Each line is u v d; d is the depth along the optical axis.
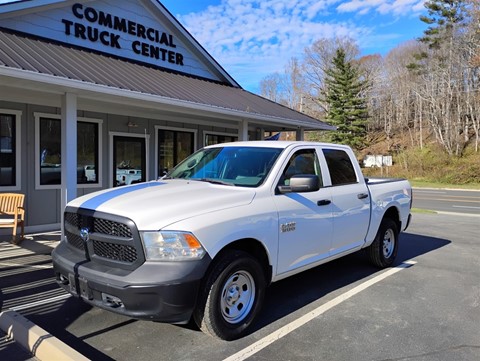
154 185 4.39
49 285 5.11
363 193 5.52
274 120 11.14
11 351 3.46
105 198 3.88
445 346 3.63
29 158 8.91
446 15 44.84
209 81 13.20
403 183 6.80
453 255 7.32
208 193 3.90
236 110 9.72
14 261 6.22
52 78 6.11
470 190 29.03
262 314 4.34
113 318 4.15
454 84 43.25
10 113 8.53
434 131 44.88
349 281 5.57
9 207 7.88
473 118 40.34
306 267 4.55
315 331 3.92
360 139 49.53
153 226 3.29
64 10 9.48
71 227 3.91
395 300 4.83
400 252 7.55
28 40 8.11
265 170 4.36
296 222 4.28
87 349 3.50
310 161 4.91
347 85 48.88
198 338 3.73
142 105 8.57
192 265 3.27
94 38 10.10
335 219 4.89
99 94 7.25
